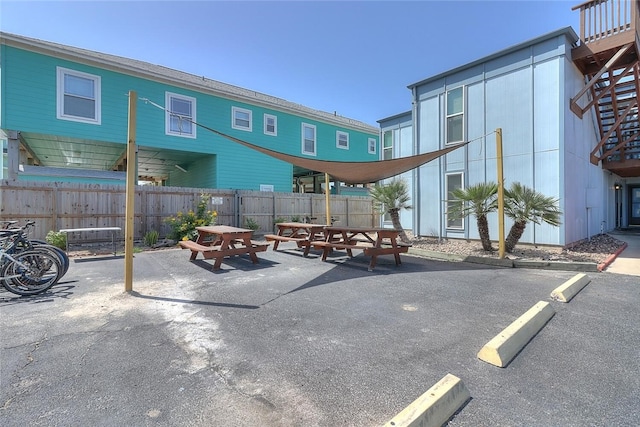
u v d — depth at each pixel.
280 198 12.57
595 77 7.63
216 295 4.25
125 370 2.34
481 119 8.74
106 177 11.92
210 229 6.73
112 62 10.98
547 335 2.98
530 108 7.87
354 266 6.25
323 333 3.03
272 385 2.17
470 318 3.42
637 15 7.24
